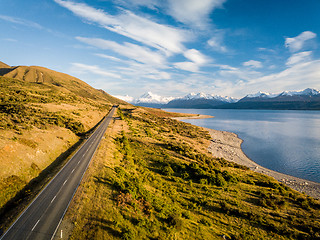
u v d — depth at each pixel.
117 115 136.00
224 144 100.31
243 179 47.25
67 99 132.62
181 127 139.75
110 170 33.88
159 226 21.75
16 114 58.38
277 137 121.81
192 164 50.38
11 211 22.33
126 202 24.34
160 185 36.94
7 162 28.91
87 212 21.25
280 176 58.00
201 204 31.98
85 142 54.91
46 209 21.89
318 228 25.89
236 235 24.11
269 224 26.84
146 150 61.31
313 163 70.62
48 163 37.50
